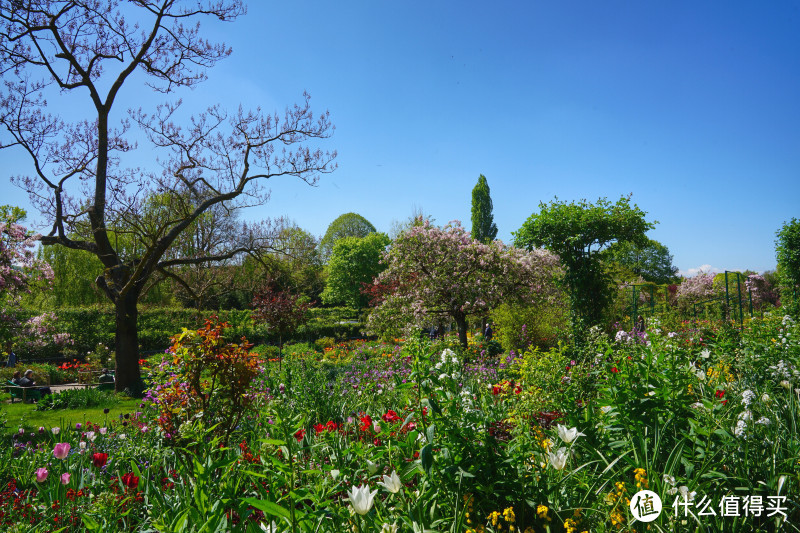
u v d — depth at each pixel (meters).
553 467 2.97
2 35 13.75
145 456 4.87
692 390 4.28
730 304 14.66
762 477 3.06
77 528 3.26
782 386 5.09
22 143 13.93
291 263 19.11
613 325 12.55
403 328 14.71
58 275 30.19
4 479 4.84
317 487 2.49
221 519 2.31
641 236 12.14
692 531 2.70
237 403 4.46
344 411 6.84
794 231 14.66
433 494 2.71
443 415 2.98
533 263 14.94
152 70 15.95
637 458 3.06
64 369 19.16
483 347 15.01
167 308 28.62
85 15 14.61
